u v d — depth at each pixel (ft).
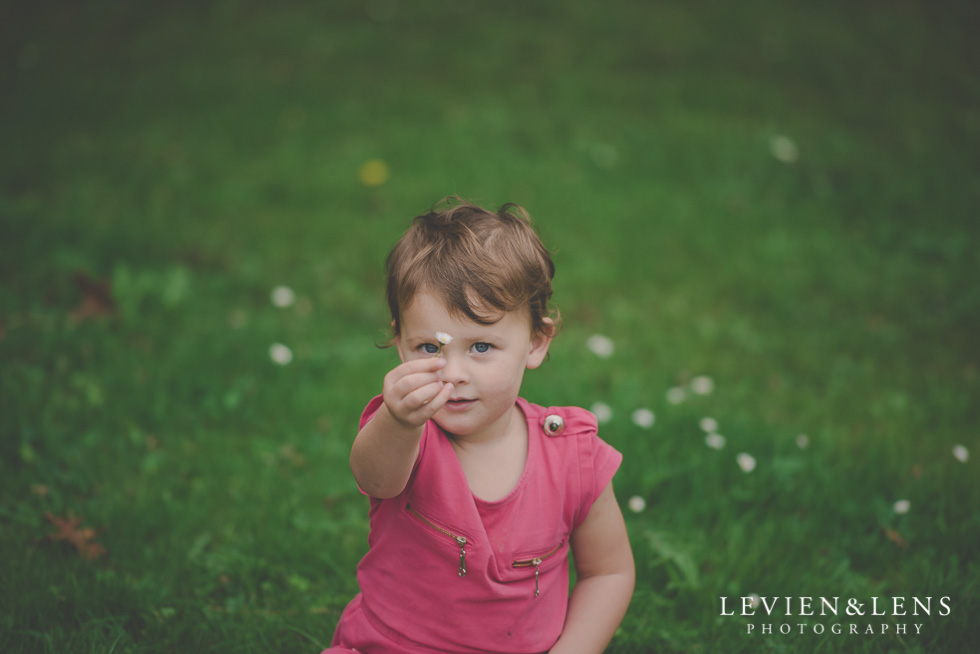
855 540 9.47
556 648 6.13
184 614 7.78
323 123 24.86
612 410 12.13
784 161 24.62
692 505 9.96
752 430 11.51
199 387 12.25
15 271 15.28
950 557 8.96
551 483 5.87
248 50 30.35
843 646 7.85
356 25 32.83
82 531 8.68
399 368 5.10
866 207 22.35
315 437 11.21
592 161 23.95
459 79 28.89
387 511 5.89
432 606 5.77
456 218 5.80
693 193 22.59
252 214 19.44
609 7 35.68
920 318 16.70
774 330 15.89
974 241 20.49
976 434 11.97
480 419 5.56
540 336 6.02
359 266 17.52
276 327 14.47
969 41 35.63
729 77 30.55
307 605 8.20
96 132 23.40
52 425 10.94
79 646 7.07
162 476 10.25
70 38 31.40
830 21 36.06
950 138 27.37
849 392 13.39
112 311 14.51
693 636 7.96
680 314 16.33
